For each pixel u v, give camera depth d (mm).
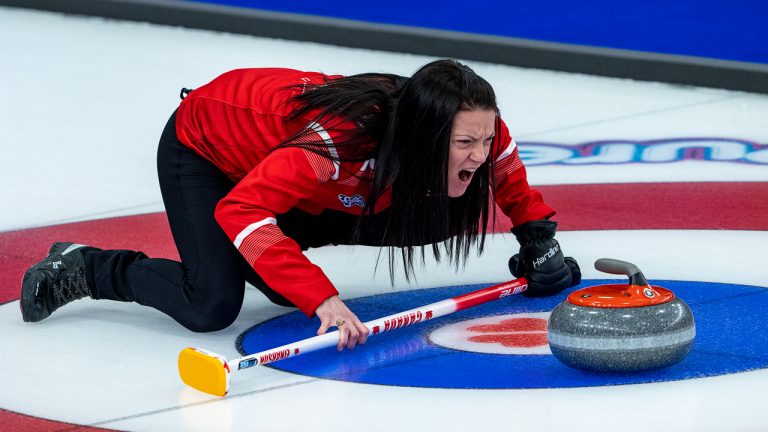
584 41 28328
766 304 12711
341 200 11438
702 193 18141
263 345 11828
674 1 27141
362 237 12141
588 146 21719
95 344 11969
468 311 12812
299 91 11562
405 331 12172
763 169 19734
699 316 12320
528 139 22406
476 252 15266
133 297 12414
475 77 10523
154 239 16047
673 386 10312
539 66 28625
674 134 22562
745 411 9719
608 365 10336
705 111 24469
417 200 10844
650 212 17047
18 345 11977
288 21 31609
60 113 24594
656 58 27125
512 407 9922
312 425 9695
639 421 9562
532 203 12883
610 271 10586
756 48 26484
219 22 32750
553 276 12961
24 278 12562
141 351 11727
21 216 17578
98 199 18562
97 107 25047
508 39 29047
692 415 9664
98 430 9734
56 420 9992
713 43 26875
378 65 28562
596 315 10305
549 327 10602
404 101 10508
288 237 11352
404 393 10352
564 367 10852
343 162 10875
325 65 28547
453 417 9758
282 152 10945
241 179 11977
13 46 31109
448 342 11742
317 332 11977
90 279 12539
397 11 30453
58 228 16797
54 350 11812
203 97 12078
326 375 10898
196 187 12023
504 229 16422
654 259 14688
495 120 11656
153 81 27266
